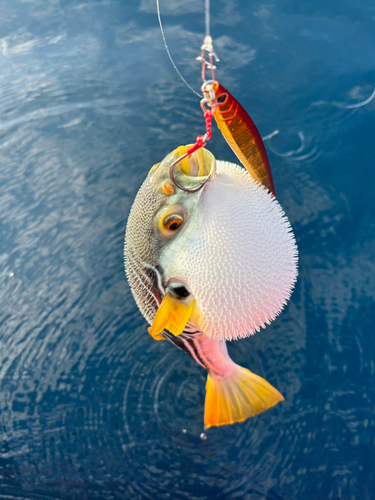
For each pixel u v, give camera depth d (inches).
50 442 22.5
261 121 31.6
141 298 14.1
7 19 41.6
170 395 23.6
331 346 23.7
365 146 30.0
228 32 37.0
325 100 32.3
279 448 21.7
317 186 28.7
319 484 20.6
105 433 22.7
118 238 28.4
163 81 35.2
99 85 35.7
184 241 12.2
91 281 27.0
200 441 22.2
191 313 12.9
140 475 21.6
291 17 37.5
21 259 28.0
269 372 23.4
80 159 31.9
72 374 24.4
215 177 12.3
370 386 22.5
